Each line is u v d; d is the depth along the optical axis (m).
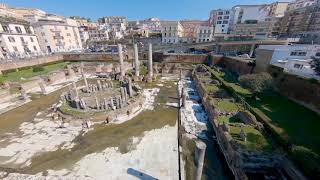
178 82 44.25
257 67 37.94
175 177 15.30
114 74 47.47
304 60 29.55
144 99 32.62
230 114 23.61
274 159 14.98
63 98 31.02
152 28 135.12
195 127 23.27
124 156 17.84
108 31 111.06
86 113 24.61
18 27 58.84
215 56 58.34
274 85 29.88
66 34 79.44
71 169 16.22
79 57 67.12
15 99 32.59
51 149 18.98
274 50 32.72
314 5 61.41
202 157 11.56
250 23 85.56
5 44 52.94
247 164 14.87
